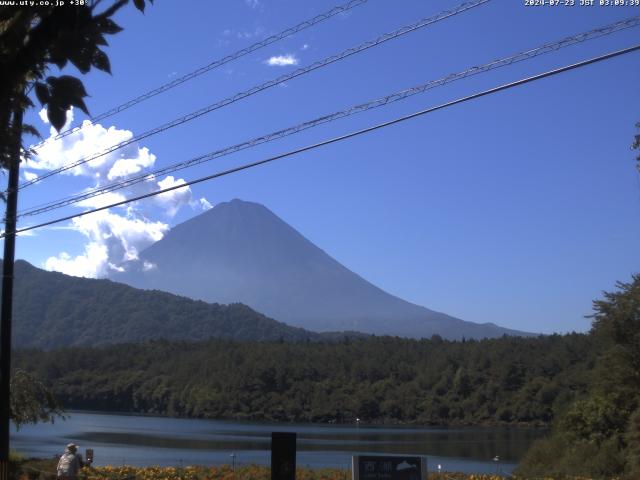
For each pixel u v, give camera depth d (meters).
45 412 29.80
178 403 151.38
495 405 129.62
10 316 20.39
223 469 25.33
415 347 162.62
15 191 19.28
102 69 3.82
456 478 27.02
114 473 23.67
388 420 138.25
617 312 42.09
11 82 3.70
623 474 38.03
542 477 32.25
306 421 140.88
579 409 45.22
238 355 163.88
